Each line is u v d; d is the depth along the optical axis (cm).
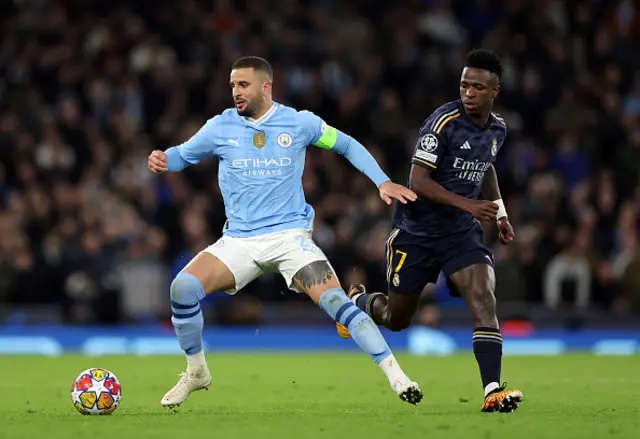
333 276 2594
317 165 6419
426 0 7844
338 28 7444
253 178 2609
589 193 6638
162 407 2823
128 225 5922
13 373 4116
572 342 5769
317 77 6906
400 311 2966
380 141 6731
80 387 2547
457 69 7281
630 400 3045
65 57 7019
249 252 2608
